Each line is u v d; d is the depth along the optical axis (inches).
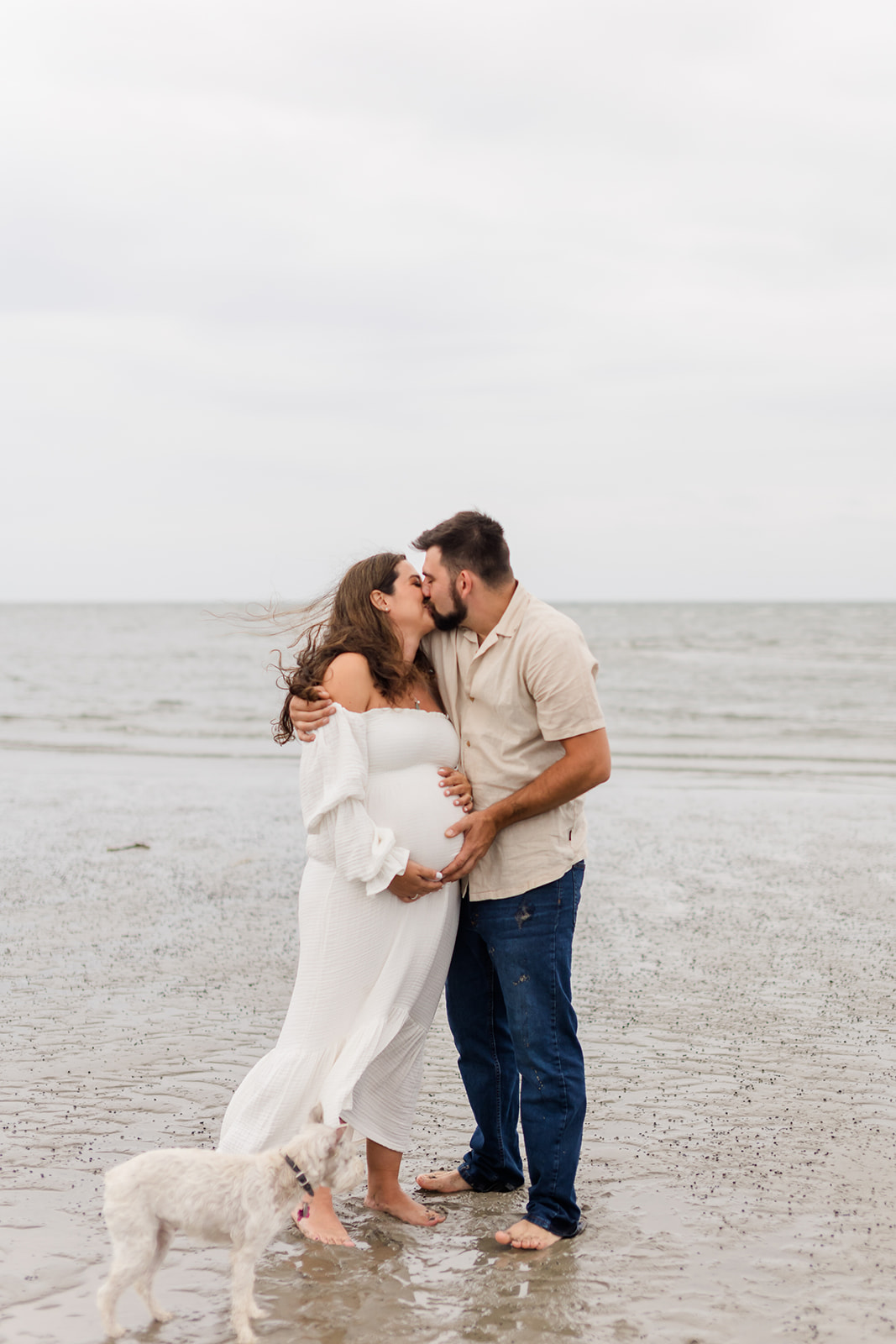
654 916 320.8
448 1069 205.8
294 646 151.8
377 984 140.8
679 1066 201.3
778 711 1013.8
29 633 2635.3
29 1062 199.8
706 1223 141.9
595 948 286.0
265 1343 114.7
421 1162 165.5
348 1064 135.6
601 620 2955.2
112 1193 115.3
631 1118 177.6
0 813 491.2
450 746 145.1
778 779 634.2
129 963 268.7
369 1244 139.0
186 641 2256.4
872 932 299.9
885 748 794.2
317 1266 133.0
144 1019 225.8
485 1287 126.5
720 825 474.9
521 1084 148.6
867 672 1375.5
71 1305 121.2
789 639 2113.7
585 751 135.6
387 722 140.9
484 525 139.1
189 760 700.0
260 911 324.2
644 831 460.4
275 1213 118.4
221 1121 172.9
